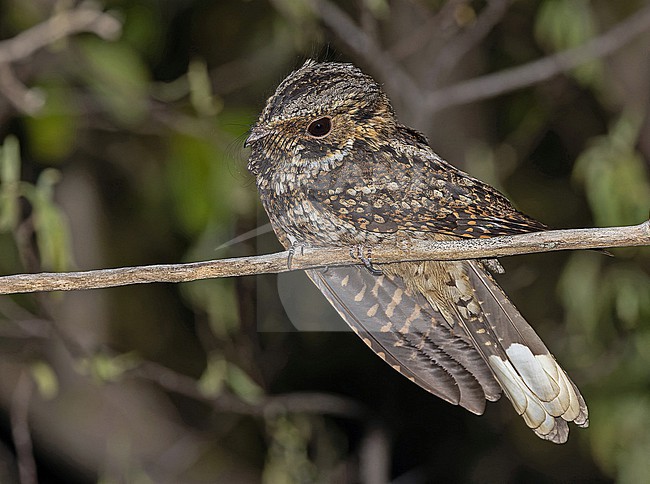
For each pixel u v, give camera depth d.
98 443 6.39
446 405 6.61
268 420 6.36
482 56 6.54
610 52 6.36
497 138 6.54
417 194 6.07
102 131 6.46
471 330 6.09
